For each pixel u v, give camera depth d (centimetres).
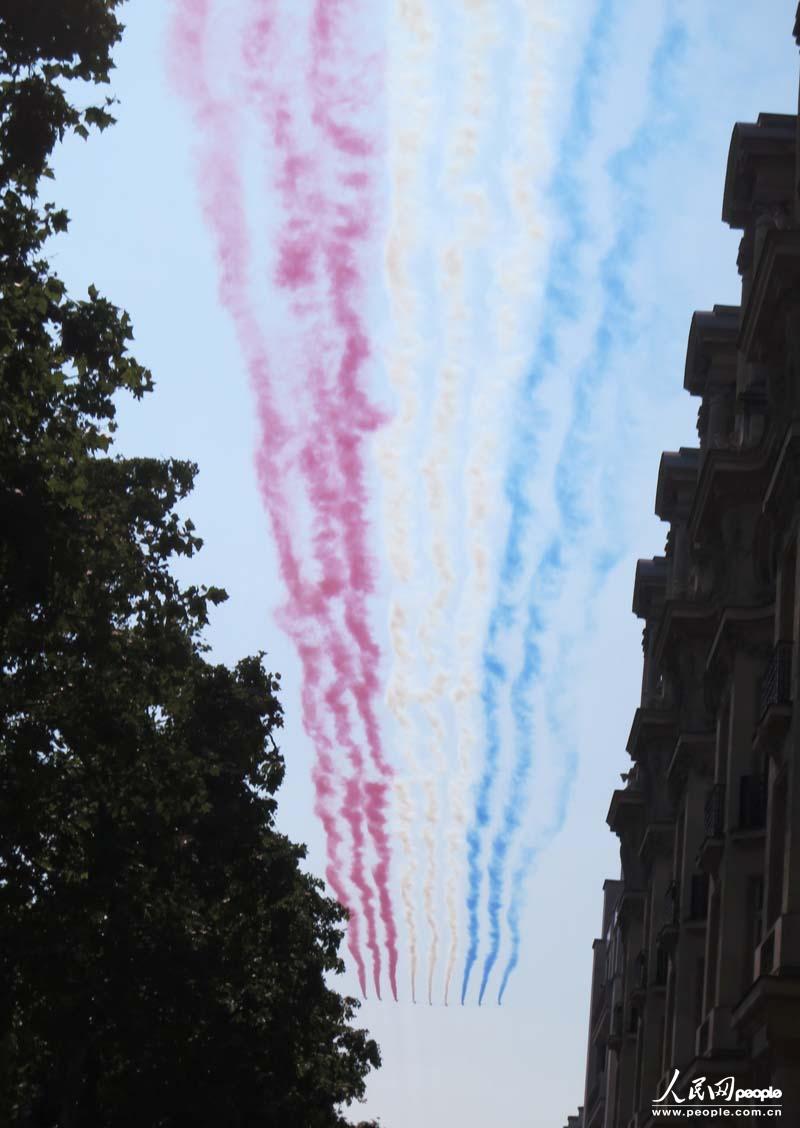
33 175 3231
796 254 4306
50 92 3147
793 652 4194
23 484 3175
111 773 3828
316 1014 6034
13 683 3562
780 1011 3897
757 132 5216
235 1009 5100
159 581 3806
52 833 3775
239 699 4856
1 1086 4759
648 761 7144
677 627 5962
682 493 6644
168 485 4100
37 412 3278
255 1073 5162
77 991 3969
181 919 4444
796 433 4266
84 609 3572
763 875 4822
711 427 5819
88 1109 5116
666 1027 5984
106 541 3619
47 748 3531
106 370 3378
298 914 5475
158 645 3853
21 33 3145
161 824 3944
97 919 3847
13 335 3167
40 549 3191
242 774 4859
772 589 5062
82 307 3353
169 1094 5081
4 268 3238
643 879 7794
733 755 5016
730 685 5175
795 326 4397
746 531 5206
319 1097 6138
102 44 3192
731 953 4847
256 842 4856
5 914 3606
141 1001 4341
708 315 5919
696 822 5900
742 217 5412
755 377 5384
